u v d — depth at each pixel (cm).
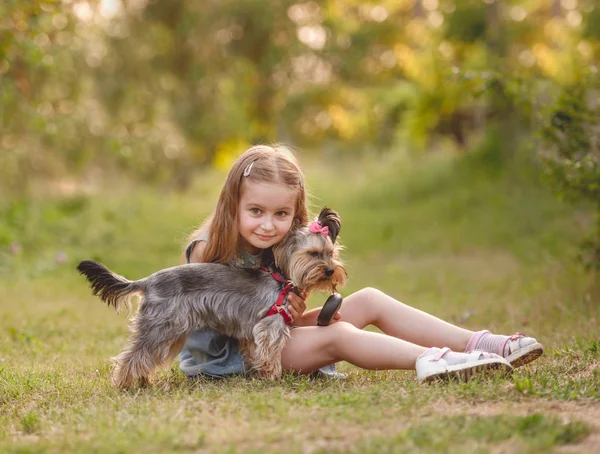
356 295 539
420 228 1741
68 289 1093
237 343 526
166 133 2192
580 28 1922
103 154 1922
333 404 425
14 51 1101
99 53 2136
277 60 2856
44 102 1541
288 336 504
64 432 399
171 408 434
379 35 2956
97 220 1622
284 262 517
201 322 501
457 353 485
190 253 551
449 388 452
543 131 834
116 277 509
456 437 364
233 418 408
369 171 2330
